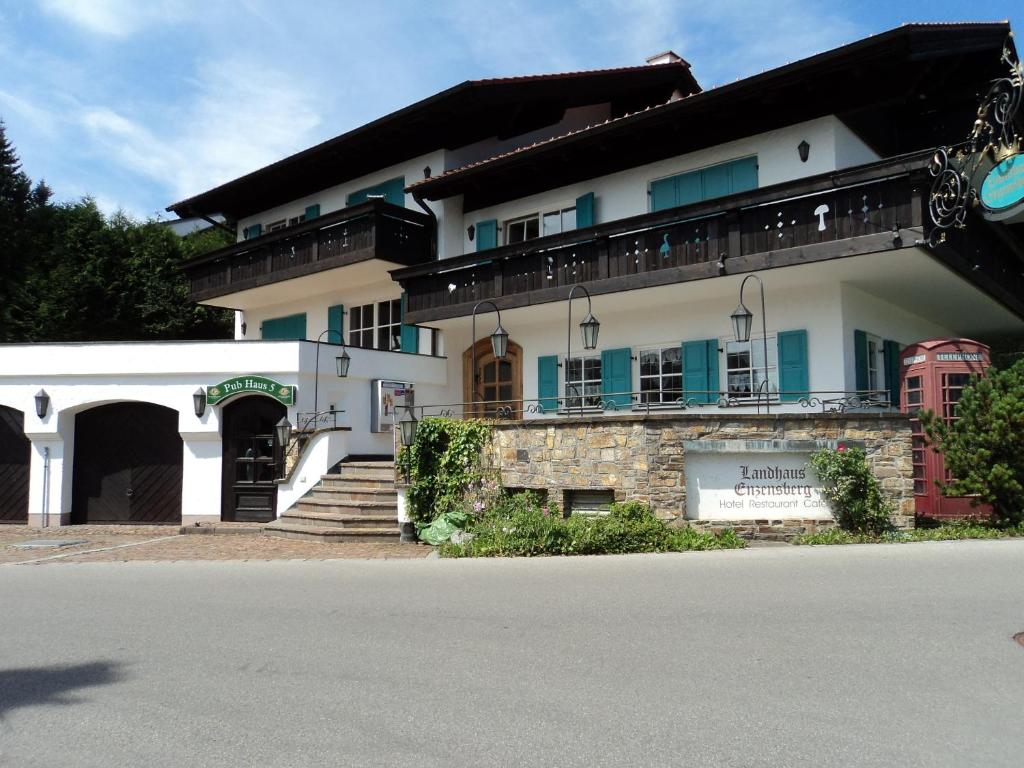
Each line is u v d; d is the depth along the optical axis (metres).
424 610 7.85
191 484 17.75
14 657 6.55
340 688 5.52
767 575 8.92
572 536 11.24
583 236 16.03
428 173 21.02
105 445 18.70
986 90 15.42
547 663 5.93
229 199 25.66
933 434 12.14
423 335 20.69
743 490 11.88
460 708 5.06
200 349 17.70
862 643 6.21
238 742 4.61
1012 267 17.28
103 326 31.06
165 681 5.80
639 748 4.36
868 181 12.43
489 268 17.78
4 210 31.73
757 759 4.19
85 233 31.28
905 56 13.40
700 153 16.36
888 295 15.95
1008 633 6.41
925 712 4.80
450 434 13.91
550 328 18.89
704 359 16.20
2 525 18.67
